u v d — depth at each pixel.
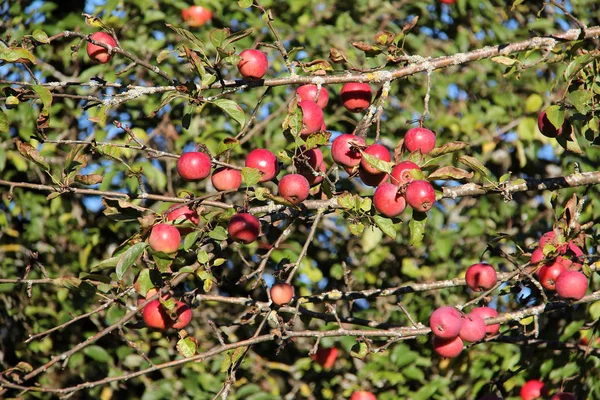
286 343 2.89
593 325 3.15
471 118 3.90
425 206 2.66
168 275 2.73
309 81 2.82
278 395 3.86
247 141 3.87
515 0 2.84
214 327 2.85
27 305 3.91
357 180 3.88
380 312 3.87
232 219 2.72
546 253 2.87
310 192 2.87
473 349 3.77
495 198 3.89
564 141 2.93
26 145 2.77
